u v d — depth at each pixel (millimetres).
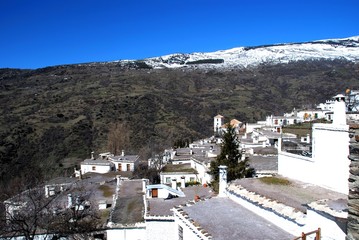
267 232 13508
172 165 62156
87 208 30484
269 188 17172
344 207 11148
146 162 79000
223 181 19672
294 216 13094
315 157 16984
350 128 7398
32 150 82562
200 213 16281
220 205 17406
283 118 93312
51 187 40844
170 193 27328
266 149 48250
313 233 11031
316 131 16812
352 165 7234
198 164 53594
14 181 55719
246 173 33062
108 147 87500
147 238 20766
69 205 30484
